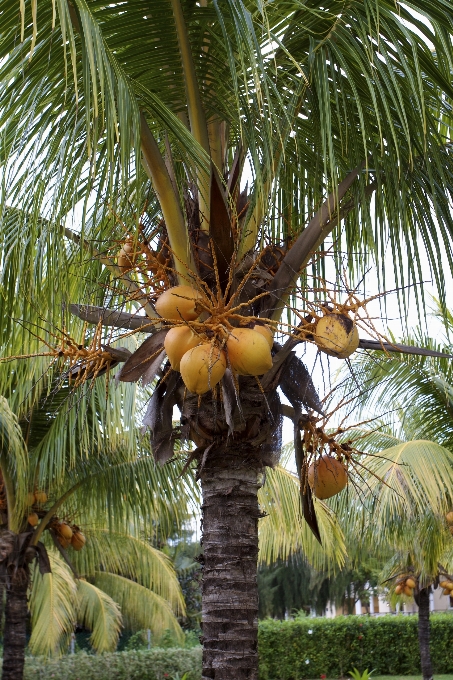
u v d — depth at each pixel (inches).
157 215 164.9
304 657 746.2
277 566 1124.5
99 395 265.0
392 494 259.3
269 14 124.3
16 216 153.4
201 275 123.6
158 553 454.6
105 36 118.0
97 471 311.3
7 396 272.5
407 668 746.8
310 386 128.9
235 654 115.8
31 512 301.7
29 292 145.6
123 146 96.5
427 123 128.9
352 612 1085.8
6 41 106.8
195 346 106.4
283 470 305.1
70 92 114.4
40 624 438.3
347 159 145.2
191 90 123.6
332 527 294.5
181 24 117.4
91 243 132.2
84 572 435.2
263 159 121.2
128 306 167.3
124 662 581.0
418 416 308.7
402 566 553.6
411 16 117.0
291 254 125.1
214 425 114.8
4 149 116.4
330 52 122.6
